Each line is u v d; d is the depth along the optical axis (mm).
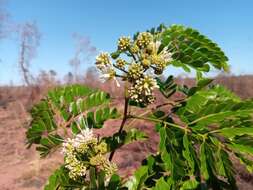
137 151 991
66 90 242
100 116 235
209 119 175
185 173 176
